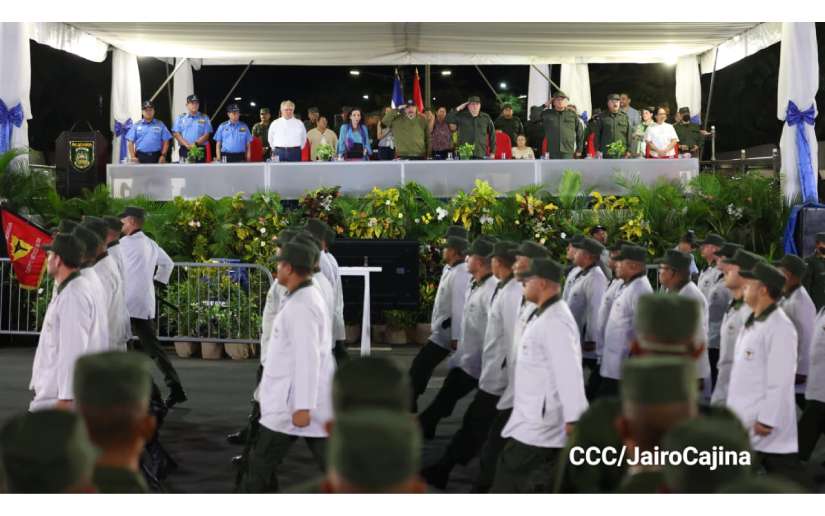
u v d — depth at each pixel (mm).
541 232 14227
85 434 2889
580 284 9086
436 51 19734
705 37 17500
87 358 3496
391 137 16469
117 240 8688
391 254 13172
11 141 14172
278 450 5785
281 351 5777
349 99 31688
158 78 25469
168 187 15344
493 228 14328
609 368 7969
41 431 2812
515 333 6266
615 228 14219
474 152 16109
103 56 17500
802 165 14570
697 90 19828
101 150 15688
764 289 6016
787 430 5988
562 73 21203
